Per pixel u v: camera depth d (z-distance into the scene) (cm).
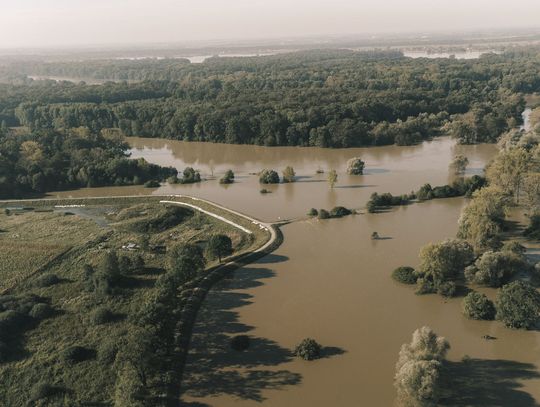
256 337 9650
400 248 13025
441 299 10569
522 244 12912
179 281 10850
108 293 11125
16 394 8300
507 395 7781
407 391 7469
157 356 8669
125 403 7394
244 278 11956
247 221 15438
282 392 8156
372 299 10688
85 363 8862
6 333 9762
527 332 9312
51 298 11212
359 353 9000
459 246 11200
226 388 8338
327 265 12312
